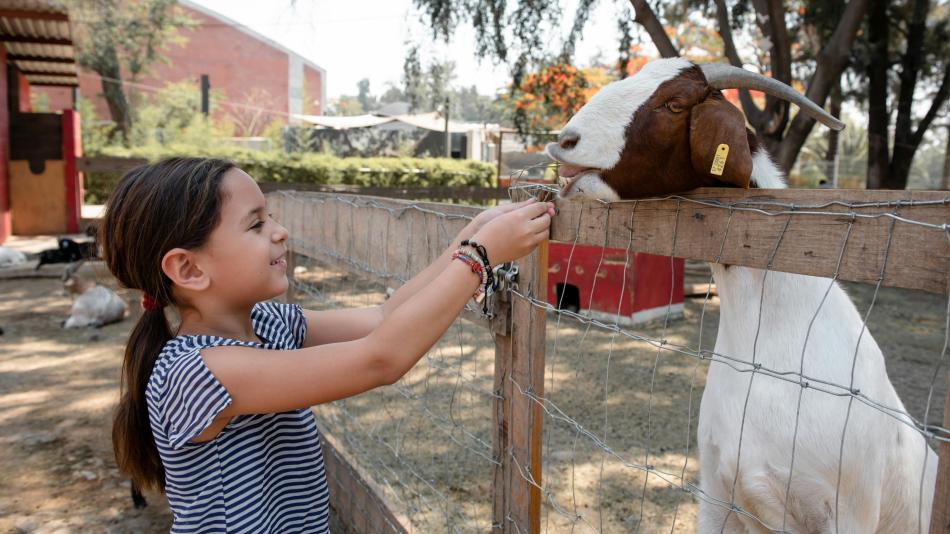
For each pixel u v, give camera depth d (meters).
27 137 14.17
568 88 10.47
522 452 1.87
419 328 1.21
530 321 1.79
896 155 12.09
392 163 17.14
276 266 1.33
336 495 3.14
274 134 23.73
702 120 1.54
